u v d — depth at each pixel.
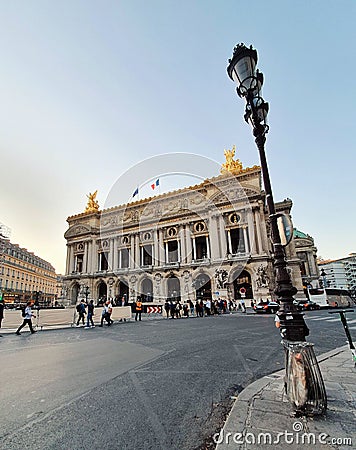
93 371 7.32
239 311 42.31
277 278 5.19
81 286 62.28
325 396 4.18
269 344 11.03
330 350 9.70
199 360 8.45
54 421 4.32
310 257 78.38
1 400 5.25
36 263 104.75
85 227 70.00
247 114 6.33
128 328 19.31
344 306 44.94
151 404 4.99
